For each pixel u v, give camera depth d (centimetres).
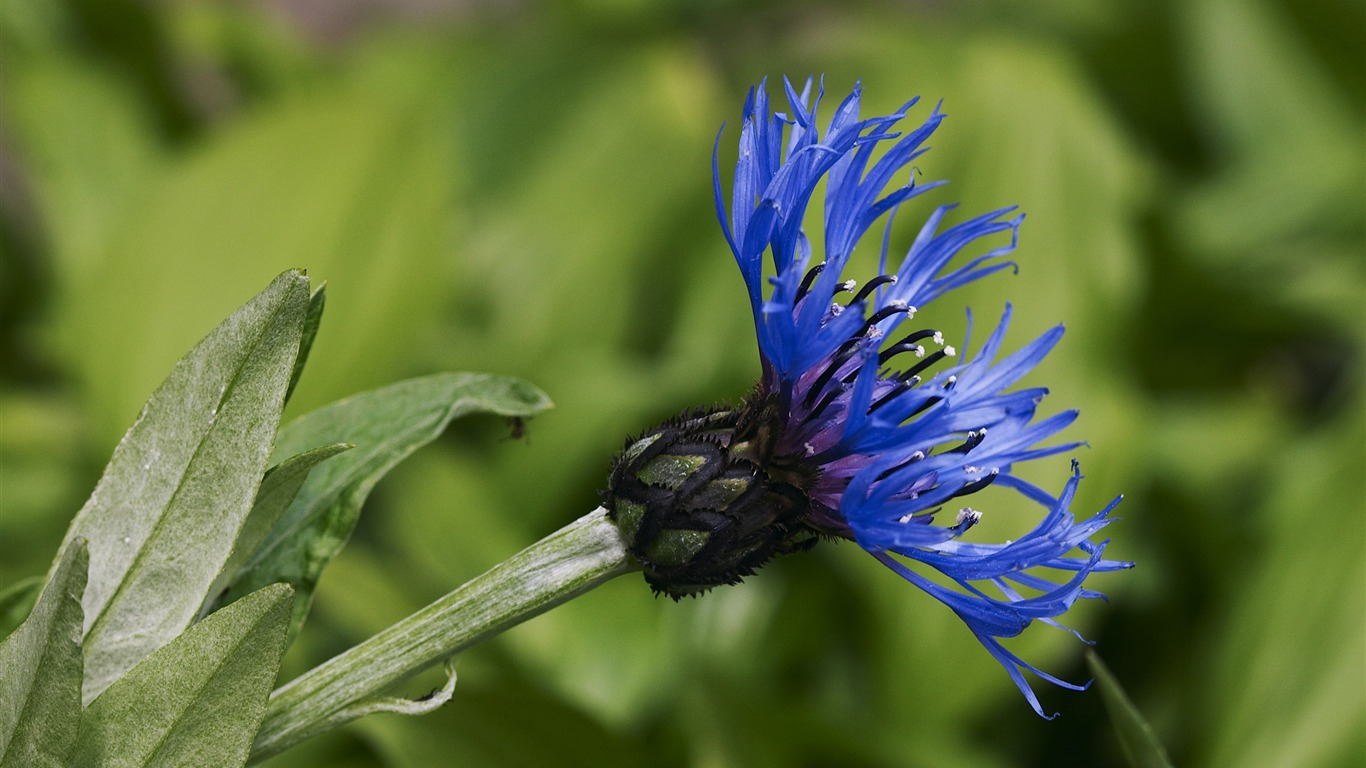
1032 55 62
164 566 30
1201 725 50
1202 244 71
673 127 72
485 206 69
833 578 52
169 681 29
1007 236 55
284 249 54
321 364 52
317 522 32
